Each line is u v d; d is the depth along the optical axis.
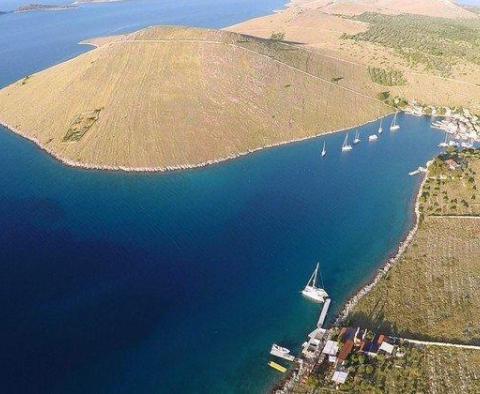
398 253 101.44
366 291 90.44
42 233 107.06
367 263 98.69
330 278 94.31
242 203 119.94
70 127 152.38
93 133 147.62
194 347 79.12
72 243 103.44
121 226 109.50
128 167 136.00
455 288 90.12
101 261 97.81
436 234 107.06
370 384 70.56
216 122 153.62
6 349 78.12
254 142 150.50
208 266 96.88
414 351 76.50
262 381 73.44
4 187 126.50
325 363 75.38
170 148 142.38
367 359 75.06
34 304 87.00
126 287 91.06
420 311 85.00
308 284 90.31
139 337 80.75
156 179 130.88
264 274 95.00
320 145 154.25
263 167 139.12
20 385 72.31
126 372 74.69
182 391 71.88
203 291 90.56
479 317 82.75
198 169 136.38
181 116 153.75
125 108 155.50
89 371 74.69
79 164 137.88
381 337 78.50
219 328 82.69
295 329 82.69
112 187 126.81
